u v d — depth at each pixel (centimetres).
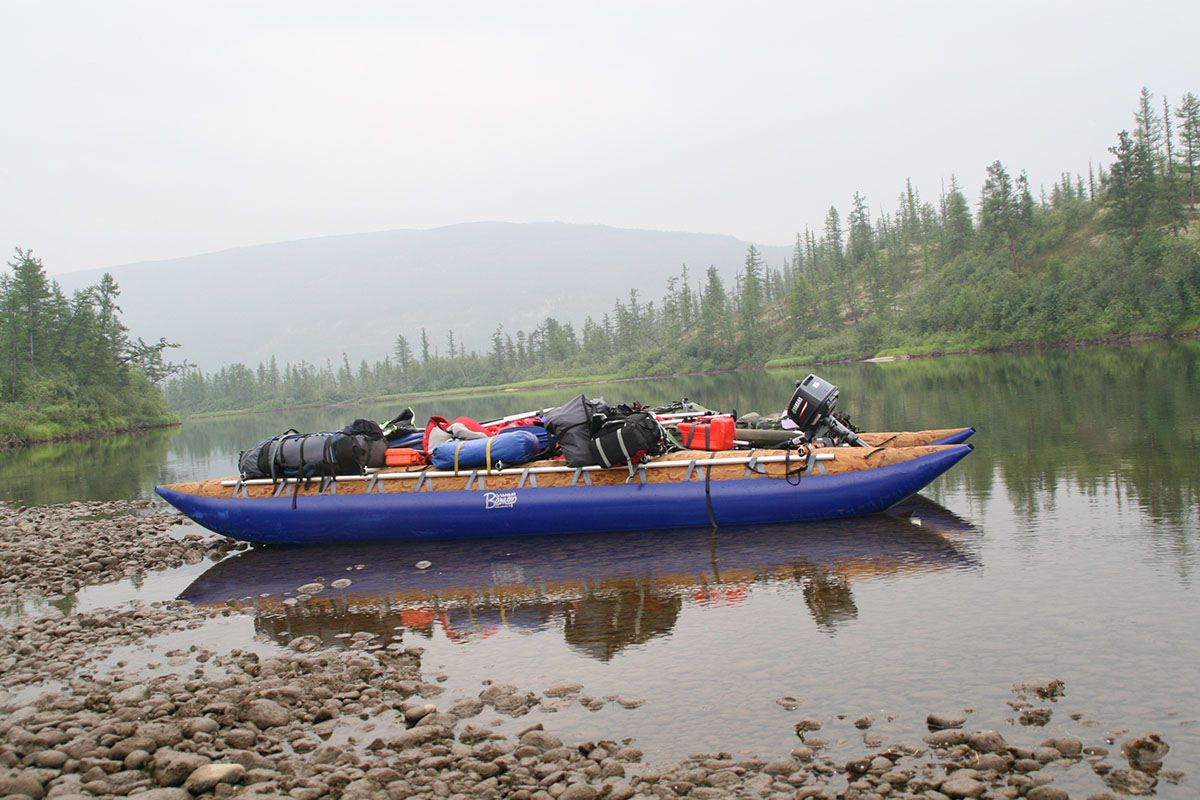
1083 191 12794
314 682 597
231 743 495
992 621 614
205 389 18875
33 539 1281
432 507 1054
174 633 763
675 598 752
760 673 557
